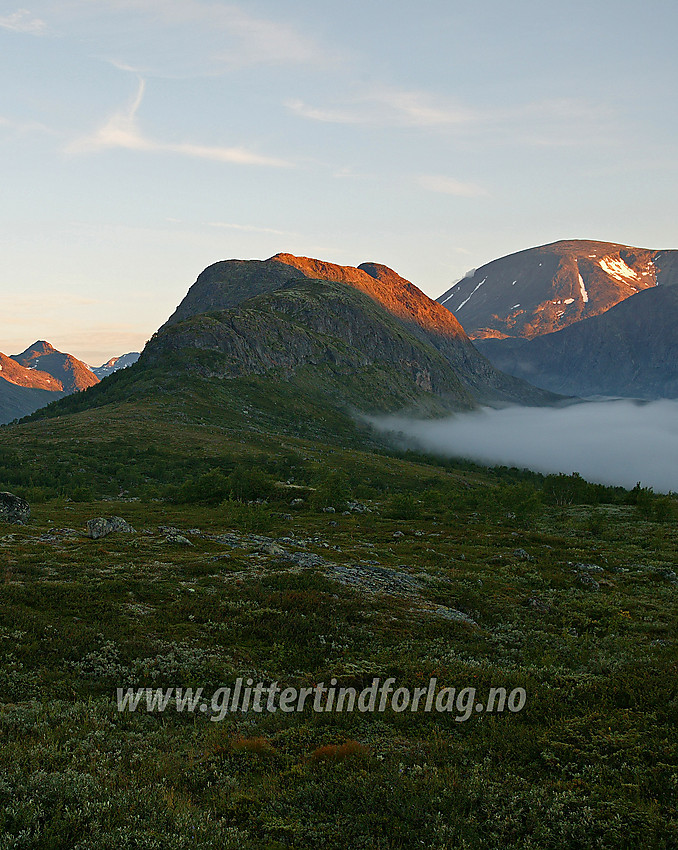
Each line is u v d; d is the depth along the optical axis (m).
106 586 35.06
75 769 14.62
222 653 26.41
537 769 16.70
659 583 51.66
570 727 19.08
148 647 25.70
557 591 47.28
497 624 37.12
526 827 13.81
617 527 94.88
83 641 25.14
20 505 68.62
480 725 19.67
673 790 14.96
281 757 17.28
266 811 14.35
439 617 36.56
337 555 54.81
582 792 15.26
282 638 29.36
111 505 109.88
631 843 13.05
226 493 115.88
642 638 33.25
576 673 25.77
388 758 17.23
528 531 86.81
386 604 37.72
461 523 93.50
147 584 36.94
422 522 92.94
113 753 16.27
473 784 15.38
